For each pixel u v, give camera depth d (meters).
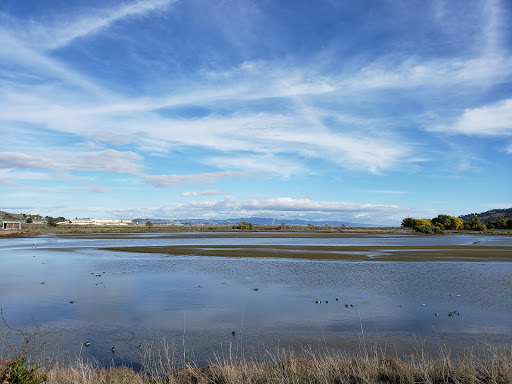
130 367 10.16
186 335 12.94
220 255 40.03
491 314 15.63
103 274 26.73
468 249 49.12
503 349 11.27
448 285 22.52
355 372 8.22
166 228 157.50
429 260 35.81
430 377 7.86
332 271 28.25
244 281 23.77
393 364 8.86
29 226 145.50
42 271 28.34
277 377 7.91
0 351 10.80
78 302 17.88
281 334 12.97
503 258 37.69
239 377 8.02
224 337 12.70
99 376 8.70
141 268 29.98
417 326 13.90
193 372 8.62
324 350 11.34
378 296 19.28
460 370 7.95
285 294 19.77
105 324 14.29
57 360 10.02
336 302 17.89
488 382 7.44
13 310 16.44
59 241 69.88
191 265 31.83
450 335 12.80
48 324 14.34
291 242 64.88
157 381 8.34
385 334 12.94
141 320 14.81
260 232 126.25
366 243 63.03
